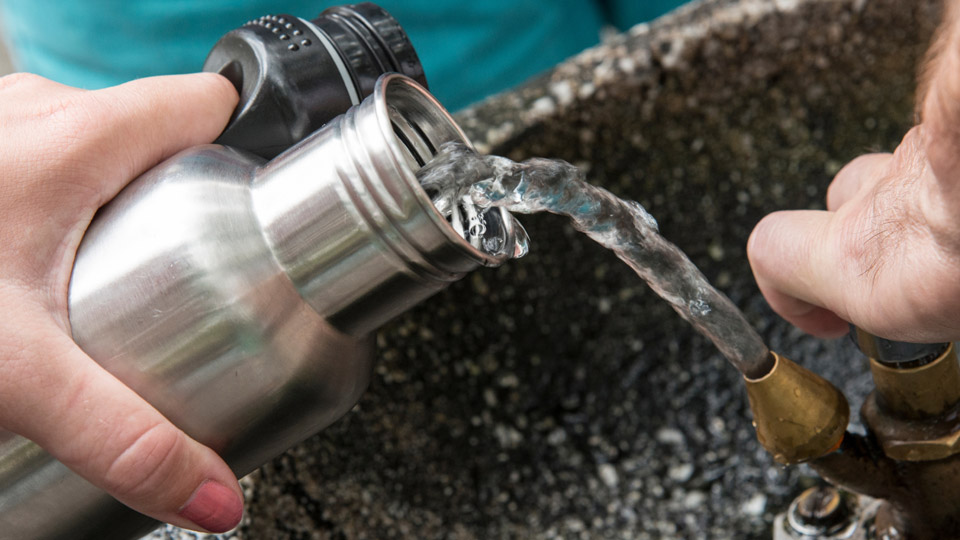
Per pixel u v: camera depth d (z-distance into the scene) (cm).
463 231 47
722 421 67
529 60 89
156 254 46
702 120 66
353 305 47
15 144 47
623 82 63
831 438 49
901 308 45
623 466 66
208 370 46
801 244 49
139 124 48
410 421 62
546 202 47
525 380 66
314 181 46
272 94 50
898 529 52
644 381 68
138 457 45
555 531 64
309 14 78
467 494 64
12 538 47
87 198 47
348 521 59
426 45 83
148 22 77
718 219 68
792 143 68
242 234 46
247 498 55
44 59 85
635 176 66
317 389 48
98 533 48
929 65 43
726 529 63
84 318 46
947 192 42
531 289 65
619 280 67
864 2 65
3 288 46
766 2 64
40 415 45
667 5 91
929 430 49
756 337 49
